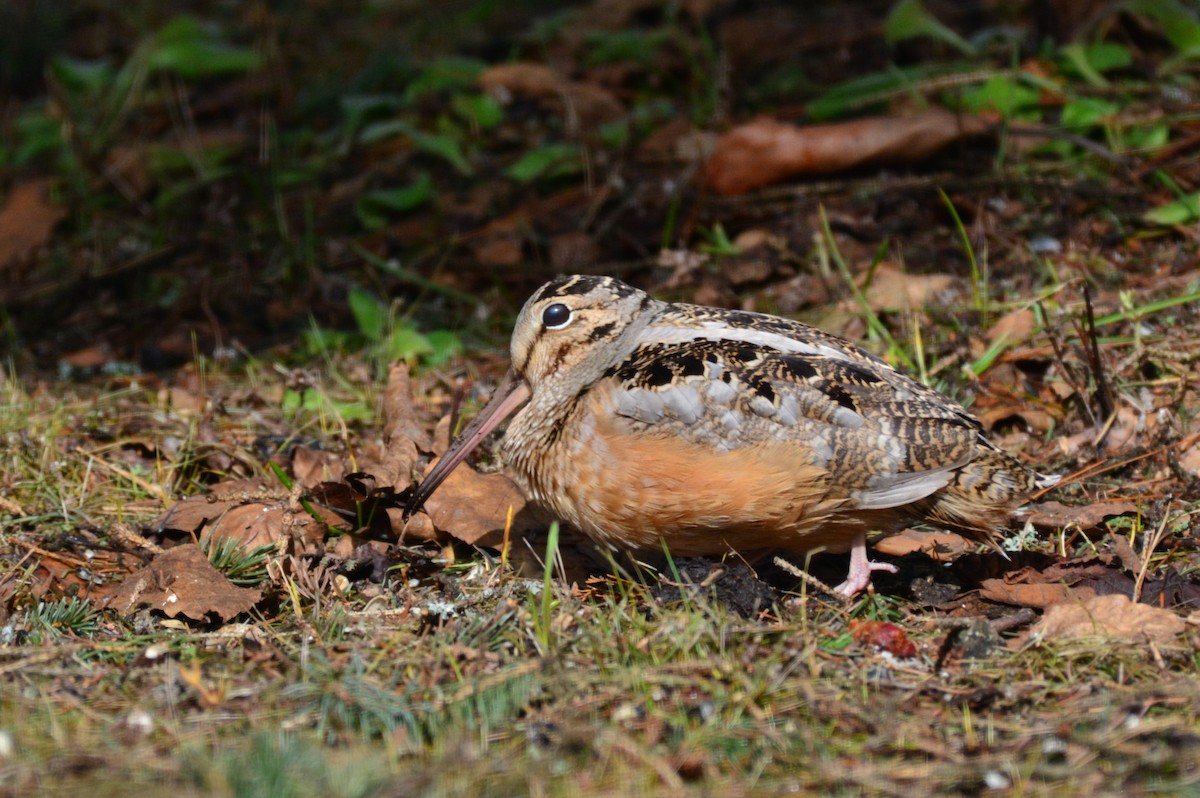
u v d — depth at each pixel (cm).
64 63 1886
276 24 2008
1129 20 1528
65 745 665
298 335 1309
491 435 1076
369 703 703
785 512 823
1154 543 877
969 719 697
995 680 744
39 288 1434
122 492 1045
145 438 1117
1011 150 1398
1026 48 1549
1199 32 1485
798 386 822
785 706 707
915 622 827
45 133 1767
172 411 1162
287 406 1155
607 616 807
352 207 1515
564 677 720
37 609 841
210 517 963
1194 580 849
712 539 852
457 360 1231
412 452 1002
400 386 1098
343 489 948
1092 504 944
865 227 1337
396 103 1670
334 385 1207
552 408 886
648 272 1343
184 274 1428
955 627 754
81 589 905
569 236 1391
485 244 1416
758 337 862
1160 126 1376
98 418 1145
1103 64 1472
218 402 1134
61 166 1670
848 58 1633
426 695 718
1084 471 982
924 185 1332
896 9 1545
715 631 760
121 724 695
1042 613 826
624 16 1816
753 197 1371
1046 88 1432
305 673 738
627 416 831
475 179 1538
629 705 703
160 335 1318
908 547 926
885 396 829
